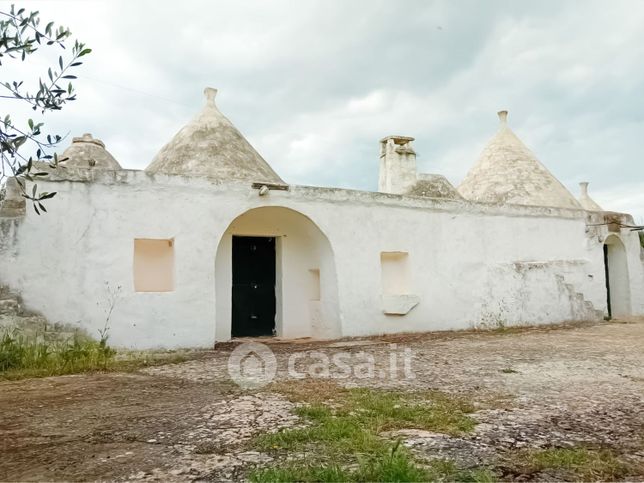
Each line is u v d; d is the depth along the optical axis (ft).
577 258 45.88
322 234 33.91
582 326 40.60
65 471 9.34
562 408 13.78
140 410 13.94
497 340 31.24
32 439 11.37
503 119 57.41
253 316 35.53
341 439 10.94
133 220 27.53
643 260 52.31
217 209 29.96
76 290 25.63
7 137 10.56
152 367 22.08
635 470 9.30
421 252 37.40
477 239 40.22
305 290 36.78
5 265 24.21
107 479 8.93
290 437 11.05
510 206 42.42
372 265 35.17
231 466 9.50
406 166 49.42
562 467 9.37
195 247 29.04
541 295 42.47
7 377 19.38
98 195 26.76
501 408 13.82
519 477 8.92
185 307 28.30
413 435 11.32
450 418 12.66
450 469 9.14
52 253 25.29
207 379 18.79
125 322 26.68
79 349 22.70
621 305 50.80
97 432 11.87
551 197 49.34
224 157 35.73
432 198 38.45
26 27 11.15
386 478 8.48
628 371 19.81
